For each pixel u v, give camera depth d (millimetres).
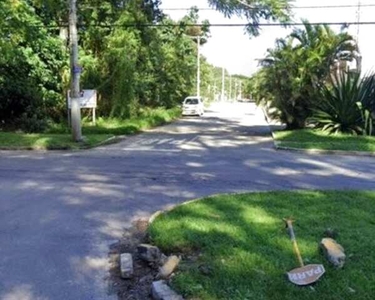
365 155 13828
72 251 5281
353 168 11273
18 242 5547
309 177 9922
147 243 5324
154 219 6070
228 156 13188
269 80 20984
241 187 8734
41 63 21000
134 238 5715
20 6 16625
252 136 19812
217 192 8234
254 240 5039
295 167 11312
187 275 4184
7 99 20781
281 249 4758
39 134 18000
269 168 11102
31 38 18594
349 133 18609
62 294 4211
